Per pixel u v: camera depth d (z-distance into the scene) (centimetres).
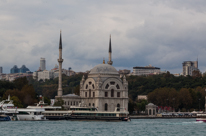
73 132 17275
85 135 16338
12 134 16312
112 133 17200
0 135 16000
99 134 16750
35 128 18625
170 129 19488
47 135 16175
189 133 17800
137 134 17062
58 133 16850
